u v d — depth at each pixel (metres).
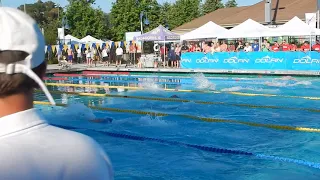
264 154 7.66
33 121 1.35
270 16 29.53
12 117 1.31
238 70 21.66
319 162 7.17
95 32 44.97
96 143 1.45
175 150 8.06
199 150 8.03
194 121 10.66
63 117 11.28
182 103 13.41
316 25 25.38
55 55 31.52
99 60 31.16
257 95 14.85
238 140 8.73
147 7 45.22
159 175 6.65
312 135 9.07
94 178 1.36
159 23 46.06
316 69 20.25
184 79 20.59
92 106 13.23
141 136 9.09
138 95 15.62
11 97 1.32
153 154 7.81
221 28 24.06
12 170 1.23
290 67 20.86
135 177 6.55
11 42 1.29
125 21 44.75
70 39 33.19
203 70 22.42
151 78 21.70
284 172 6.75
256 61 21.61
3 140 1.28
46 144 1.32
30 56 1.33
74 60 31.38
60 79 22.53
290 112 11.75
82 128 10.11
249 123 10.20
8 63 1.29
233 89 16.47
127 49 29.94
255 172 6.76
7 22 1.30
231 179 6.46
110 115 11.77
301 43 27.47
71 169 1.32
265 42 23.42
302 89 16.05
